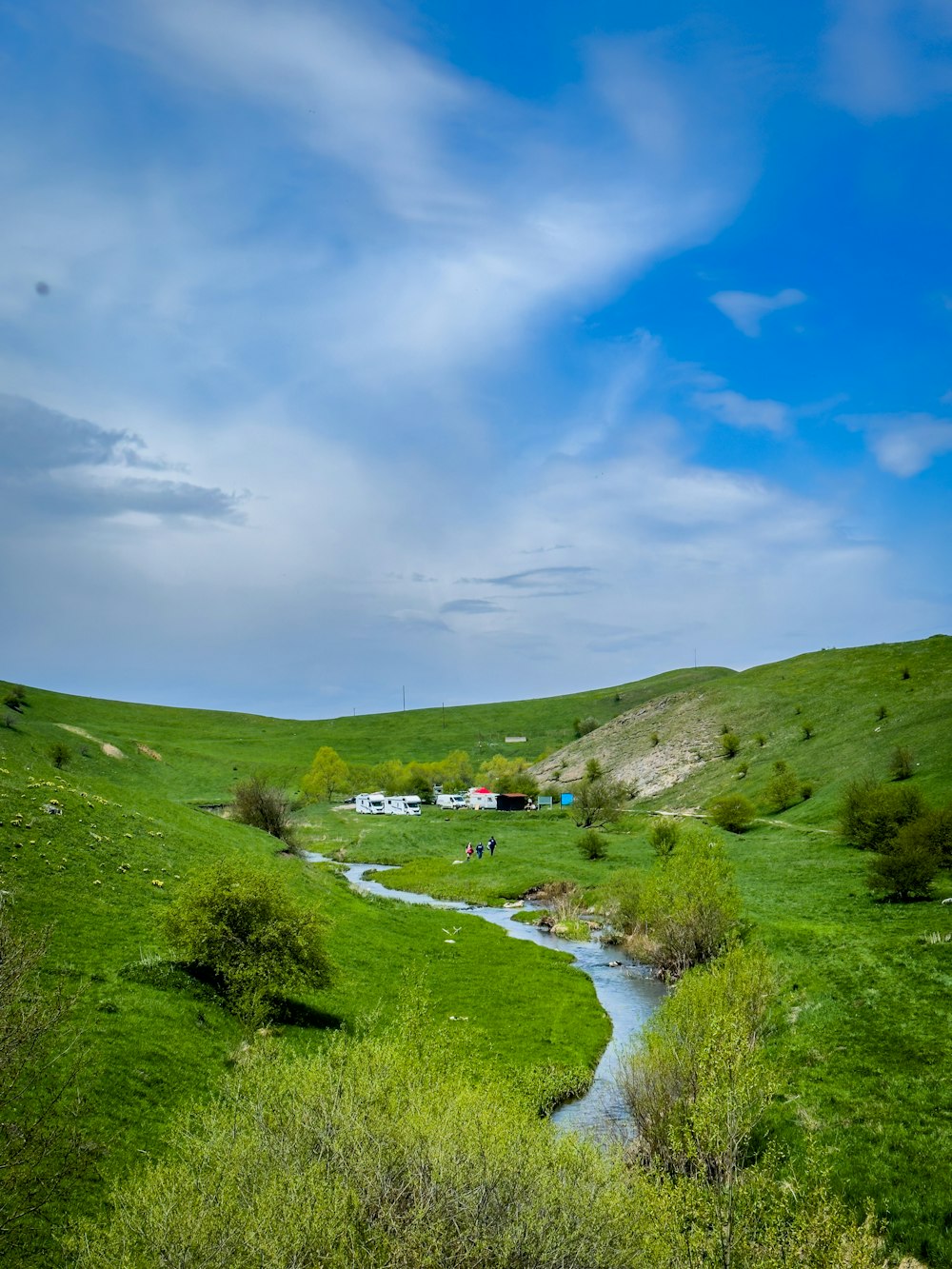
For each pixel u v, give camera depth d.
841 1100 26.12
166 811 59.81
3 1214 14.65
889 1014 32.12
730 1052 19.72
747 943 44.25
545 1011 39.56
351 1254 12.20
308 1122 14.98
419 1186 13.66
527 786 154.88
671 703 184.25
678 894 47.38
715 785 124.06
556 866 84.75
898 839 58.88
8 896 32.78
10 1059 14.74
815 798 96.31
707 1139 18.05
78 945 31.05
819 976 37.66
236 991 30.69
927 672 141.75
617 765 159.12
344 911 54.38
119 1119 20.41
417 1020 22.27
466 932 57.75
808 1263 15.55
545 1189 14.27
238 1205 12.77
